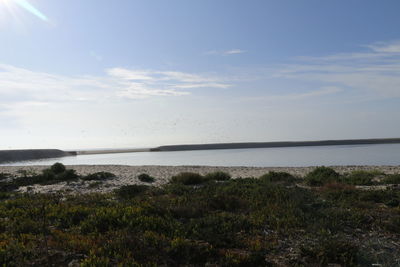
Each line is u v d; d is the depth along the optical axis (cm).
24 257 681
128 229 867
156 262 694
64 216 1045
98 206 1259
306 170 3600
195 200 1322
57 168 3259
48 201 1372
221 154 11138
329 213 1097
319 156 7744
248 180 2094
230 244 836
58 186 2208
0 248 716
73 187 2153
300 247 805
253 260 721
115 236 821
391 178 2180
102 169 4138
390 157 6862
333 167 3884
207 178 2495
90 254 708
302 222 1020
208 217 1052
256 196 1420
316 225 976
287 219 1044
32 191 1964
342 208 1202
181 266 702
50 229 934
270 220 1052
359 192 1505
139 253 726
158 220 955
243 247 833
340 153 9150
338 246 798
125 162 7656
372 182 2136
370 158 6581
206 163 6406
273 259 768
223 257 735
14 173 3600
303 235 930
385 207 1250
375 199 1388
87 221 950
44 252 717
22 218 1007
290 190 1522
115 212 1004
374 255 780
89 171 3809
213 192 1565
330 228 974
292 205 1207
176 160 7938
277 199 1327
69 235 838
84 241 791
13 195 1700
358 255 768
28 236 816
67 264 677
